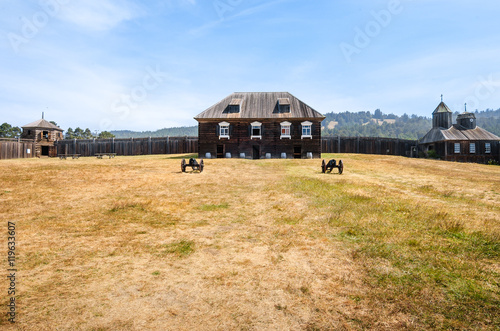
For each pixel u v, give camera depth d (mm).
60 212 9023
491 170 26609
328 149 42375
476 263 5168
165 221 8141
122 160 27938
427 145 47031
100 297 4094
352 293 4191
